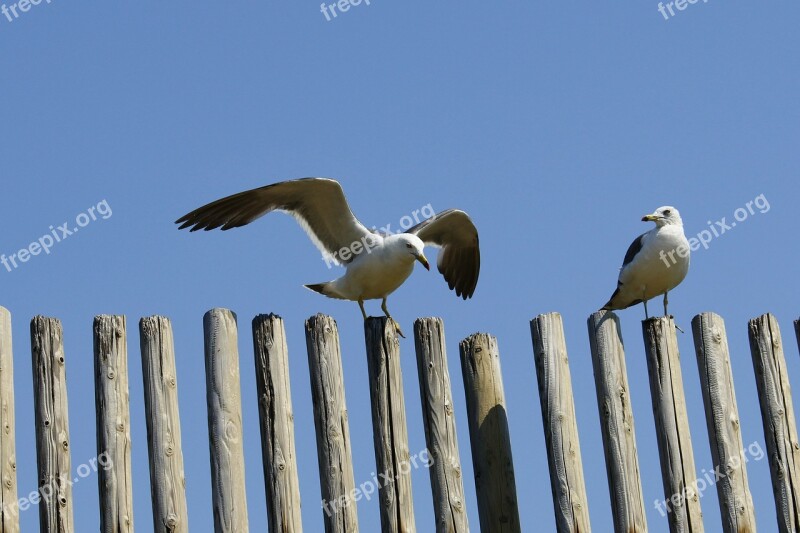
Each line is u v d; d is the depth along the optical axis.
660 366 10.14
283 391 9.82
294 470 9.70
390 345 10.10
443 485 9.87
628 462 9.90
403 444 9.88
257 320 9.96
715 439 10.12
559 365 10.22
